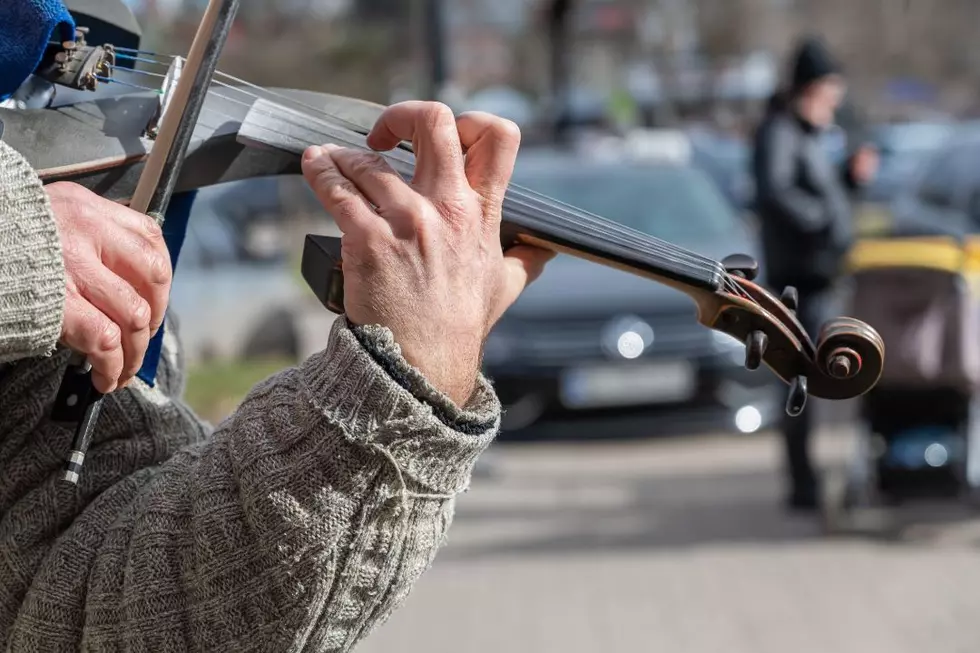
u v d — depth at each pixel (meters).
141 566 1.50
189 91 1.47
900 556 6.05
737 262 1.74
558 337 8.16
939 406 6.06
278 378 1.52
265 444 1.46
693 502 7.20
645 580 5.82
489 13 38.56
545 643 5.05
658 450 8.51
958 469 6.11
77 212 1.39
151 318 1.42
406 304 1.44
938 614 5.30
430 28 9.79
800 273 6.51
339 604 1.46
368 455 1.43
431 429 1.43
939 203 8.85
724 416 8.21
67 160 1.52
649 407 8.20
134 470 1.65
